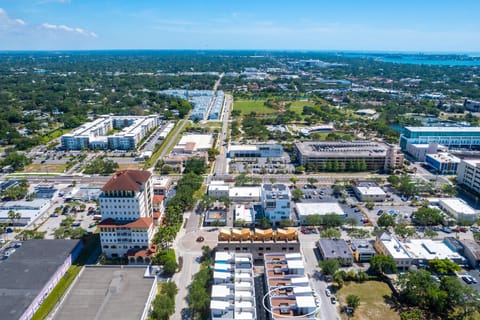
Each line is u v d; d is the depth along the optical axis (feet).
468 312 505.66
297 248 653.71
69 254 636.48
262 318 509.35
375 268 602.44
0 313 482.69
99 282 533.96
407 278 558.97
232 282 545.44
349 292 565.53
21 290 531.91
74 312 471.21
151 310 508.53
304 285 541.75
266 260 602.03
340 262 633.20
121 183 653.71
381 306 533.96
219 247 654.53
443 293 515.50
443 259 611.47
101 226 650.43
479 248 645.51
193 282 553.64
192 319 506.48
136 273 556.10
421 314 498.69
